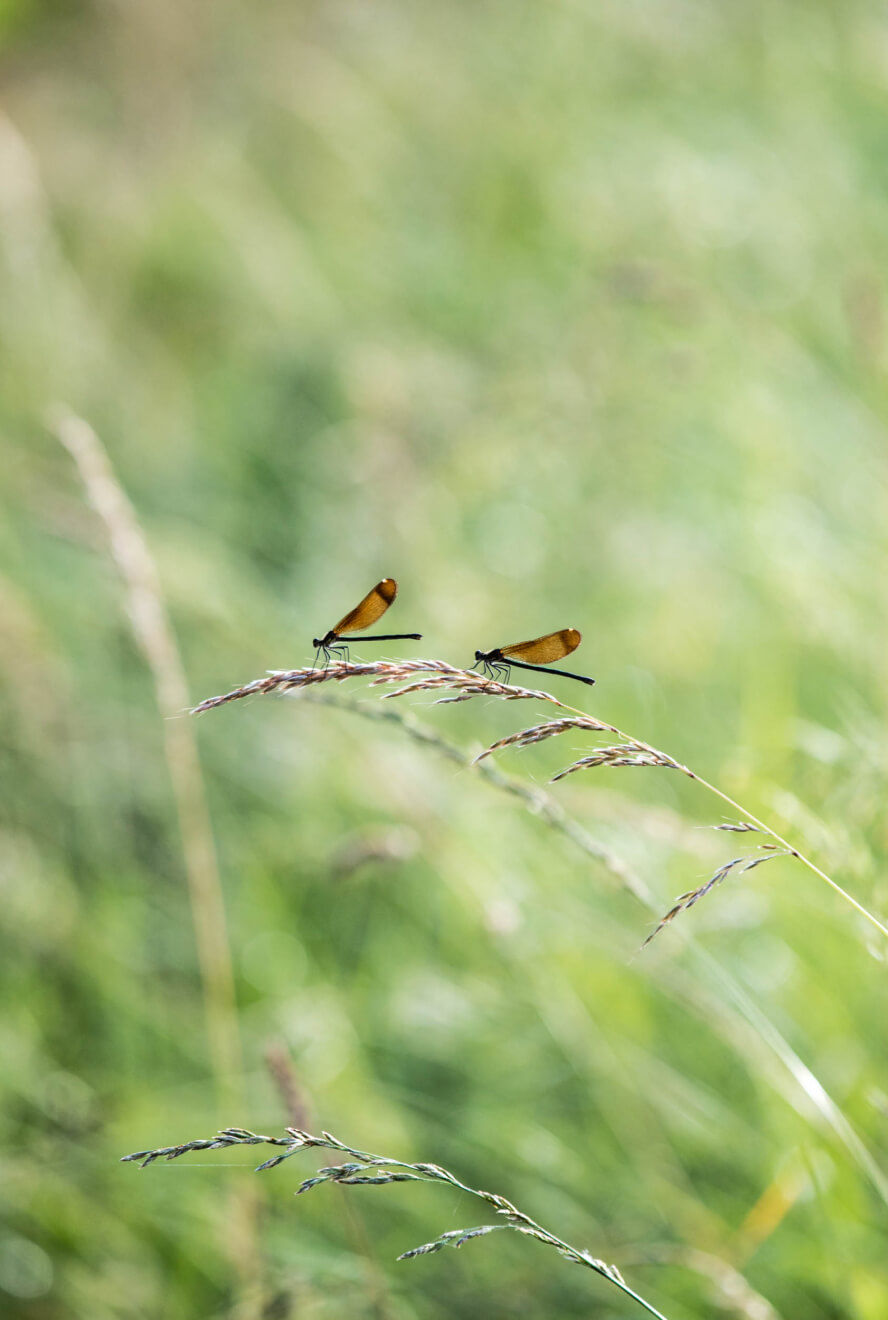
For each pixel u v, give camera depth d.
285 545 10.75
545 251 13.04
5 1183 5.84
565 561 9.30
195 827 6.22
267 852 7.70
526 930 6.15
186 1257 5.64
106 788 8.13
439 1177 3.08
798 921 5.71
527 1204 5.52
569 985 6.04
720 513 8.86
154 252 15.27
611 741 7.55
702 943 6.04
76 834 7.96
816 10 13.22
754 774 6.16
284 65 17.69
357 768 7.30
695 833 5.73
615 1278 3.11
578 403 10.08
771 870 5.50
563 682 8.23
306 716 7.79
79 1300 5.57
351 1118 5.89
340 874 5.70
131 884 7.65
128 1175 5.88
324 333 13.26
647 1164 5.52
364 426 10.84
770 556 7.79
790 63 12.86
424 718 7.76
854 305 8.45
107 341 13.47
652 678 7.91
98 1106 6.34
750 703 7.00
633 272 9.90
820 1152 4.78
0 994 6.83
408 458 10.13
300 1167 5.68
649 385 10.08
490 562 9.53
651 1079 5.63
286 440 11.88
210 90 18.47
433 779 7.14
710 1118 5.52
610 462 9.77
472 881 6.24
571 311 11.37
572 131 14.12
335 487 10.76
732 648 7.89
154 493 11.41
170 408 12.80
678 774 7.29
